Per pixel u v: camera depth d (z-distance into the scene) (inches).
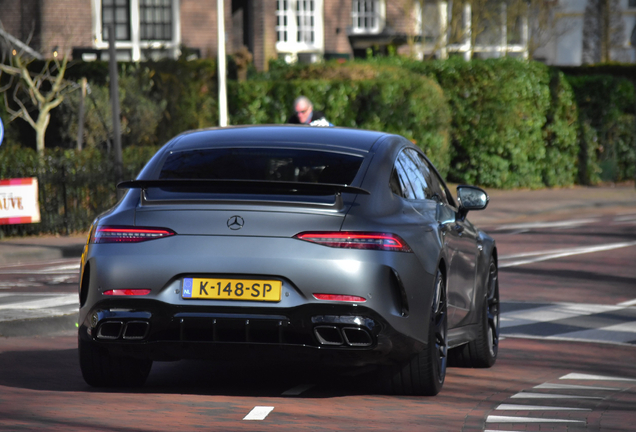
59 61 2421.3
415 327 597.3
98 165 1806.1
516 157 2714.1
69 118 2294.5
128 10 3080.7
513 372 756.6
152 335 580.4
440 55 3683.6
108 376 641.0
